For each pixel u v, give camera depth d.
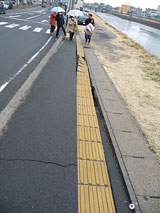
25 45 10.04
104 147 3.57
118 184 2.82
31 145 3.24
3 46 9.01
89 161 3.15
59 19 13.55
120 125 4.16
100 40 16.97
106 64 9.53
